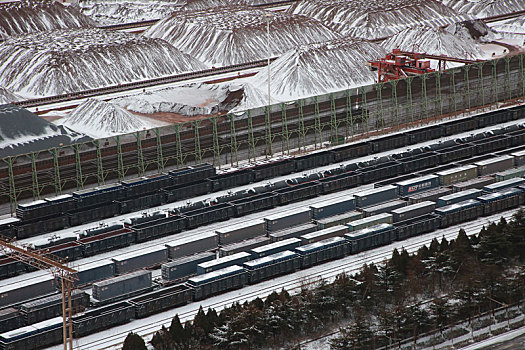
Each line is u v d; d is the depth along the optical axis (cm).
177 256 17575
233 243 18375
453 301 15762
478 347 14312
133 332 14800
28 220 19475
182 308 15775
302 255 17250
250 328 14075
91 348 14225
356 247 18000
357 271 17125
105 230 18862
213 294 16288
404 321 14600
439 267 16362
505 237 17175
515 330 14938
